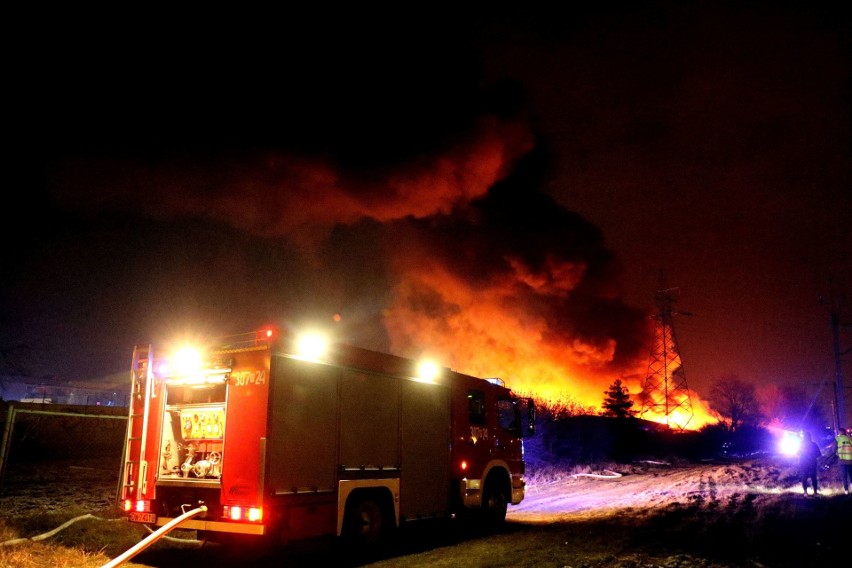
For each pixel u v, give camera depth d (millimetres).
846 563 6414
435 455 8922
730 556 6867
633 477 19844
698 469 22953
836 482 16094
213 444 7230
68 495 11859
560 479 20062
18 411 9070
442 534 9312
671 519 9883
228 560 7309
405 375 8594
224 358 6961
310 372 7129
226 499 6570
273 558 7434
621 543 7809
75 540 7684
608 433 30609
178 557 7426
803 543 7531
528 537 8648
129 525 8625
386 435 8086
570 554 7180
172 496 7086
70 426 19500
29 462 17016
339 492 7223
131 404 7609
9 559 6289
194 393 7445
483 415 10195
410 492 8344
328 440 7215
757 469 21391
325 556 7535
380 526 7848
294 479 6719
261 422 6559
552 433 29203
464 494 9266
